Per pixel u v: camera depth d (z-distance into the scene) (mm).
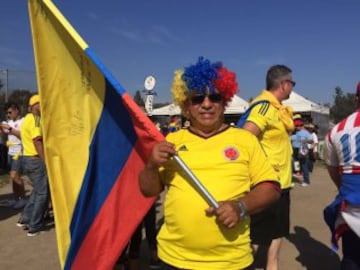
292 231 4086
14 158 5094
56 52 1920
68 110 1953
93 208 1936
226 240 1389
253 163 1450
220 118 1503
